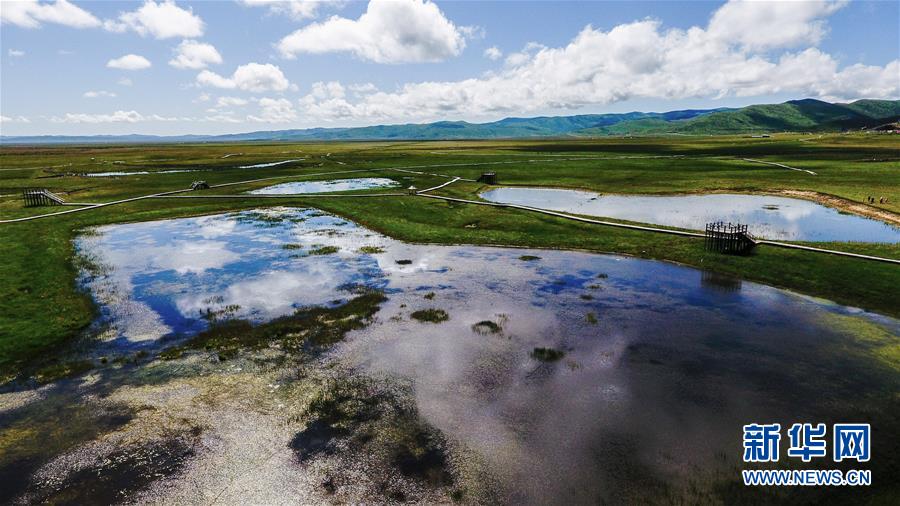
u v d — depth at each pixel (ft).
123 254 125.18
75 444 48.80
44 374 62.69
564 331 76.02
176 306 88.07
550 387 59.21
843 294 89.51
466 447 47.96
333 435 50.03
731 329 76.02
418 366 64.69
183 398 57.11
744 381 60.29
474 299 91.04
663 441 48.60
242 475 44.45
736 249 116.67
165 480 43.83
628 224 150.51
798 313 81.87
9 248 127.13
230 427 51.47
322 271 110.11
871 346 69.21
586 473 44.14
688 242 127.44
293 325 78.64
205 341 72.64
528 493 41.83
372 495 41.91
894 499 40.75
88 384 60.39
